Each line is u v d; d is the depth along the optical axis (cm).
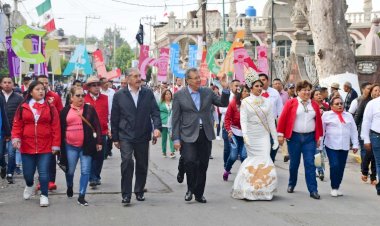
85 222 712
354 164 1317
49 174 855
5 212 773
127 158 820
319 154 899
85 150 832
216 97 854
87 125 838
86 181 828
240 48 1620
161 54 2225
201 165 841
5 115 948
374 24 2564
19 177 1112
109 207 808
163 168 1262
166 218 735
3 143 957
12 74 1512
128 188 820
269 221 723
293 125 899
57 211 779
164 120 1477
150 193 928
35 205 823
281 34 4088
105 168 1251
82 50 1898
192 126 830
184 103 831
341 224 711
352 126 917
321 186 1014
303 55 2311
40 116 810
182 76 2225
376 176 1034
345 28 1702
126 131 827
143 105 836
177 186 1005
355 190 973
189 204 831
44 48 1630
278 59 2648
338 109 903
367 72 1942
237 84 1063
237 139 1048
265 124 883
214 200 867
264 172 868
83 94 846
